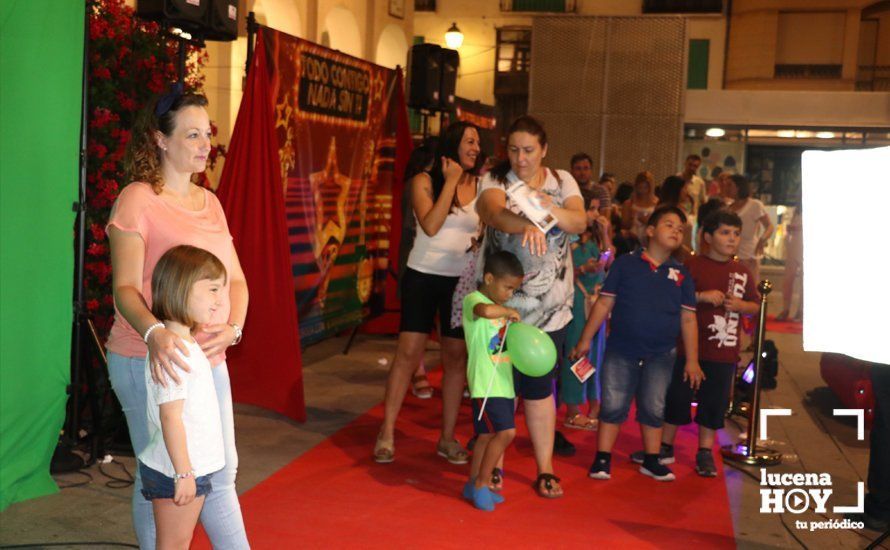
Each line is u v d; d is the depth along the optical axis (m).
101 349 4.92
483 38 26.62
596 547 4.10
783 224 19.58
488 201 4.49
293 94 6.80
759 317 5.62
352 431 5.94
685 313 5.14
